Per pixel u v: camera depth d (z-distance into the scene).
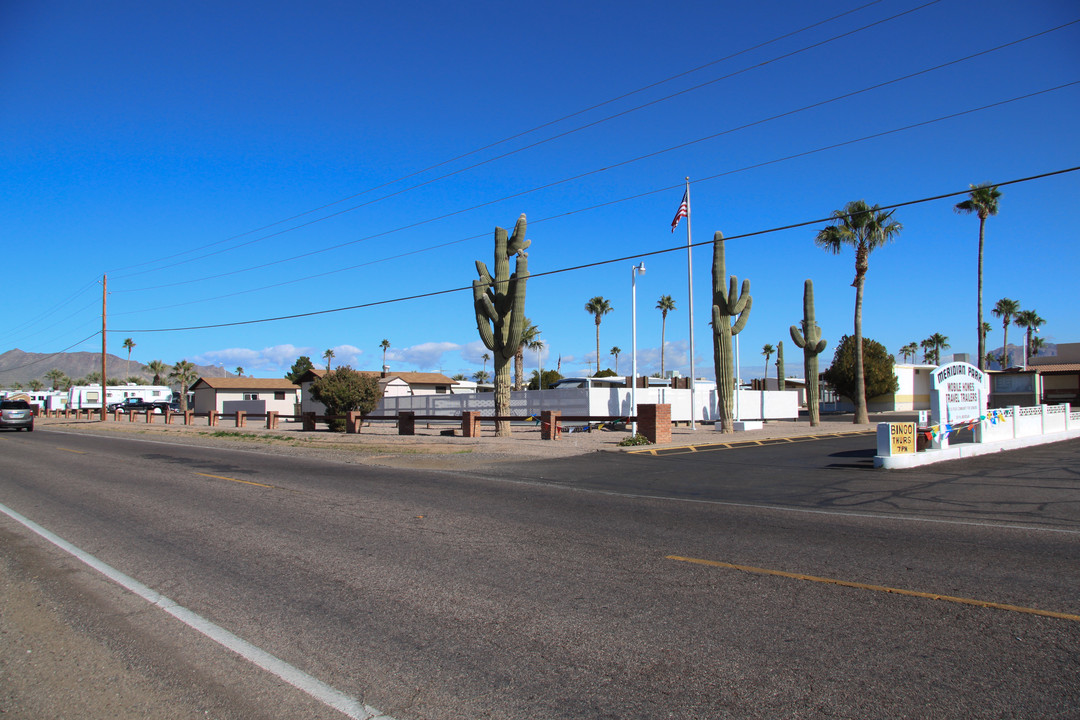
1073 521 9.52
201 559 7.60
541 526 9.39
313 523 9.66
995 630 5.16
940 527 9.16
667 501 11.70
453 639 5.13
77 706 4.12
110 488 13.43
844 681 4.31
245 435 30.02
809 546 8.04
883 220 35.97
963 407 18.45
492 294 26.56
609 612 5.68
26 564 7.43
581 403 30.06
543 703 4.08
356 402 31.89
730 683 4.30
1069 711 3.89
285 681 4.44
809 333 33.47
